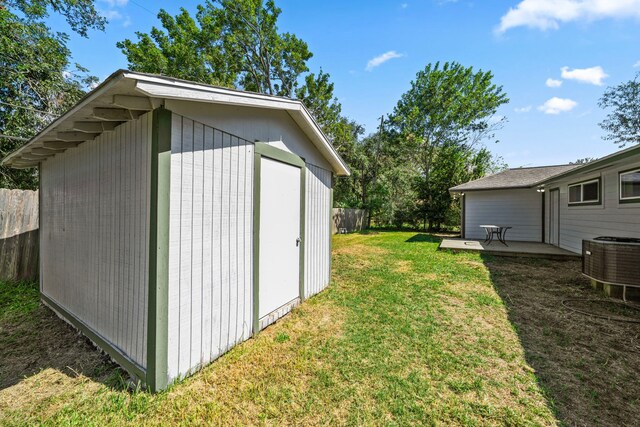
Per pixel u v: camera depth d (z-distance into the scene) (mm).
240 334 2793
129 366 2240
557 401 2000
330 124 17188
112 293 2504
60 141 2961
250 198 2922
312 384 2188
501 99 20219
